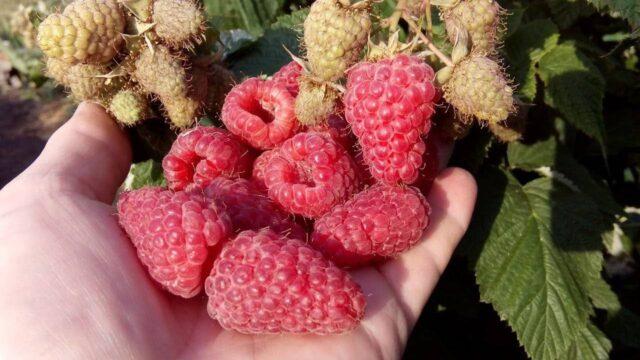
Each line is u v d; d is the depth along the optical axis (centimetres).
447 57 12
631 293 21
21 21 21
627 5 13
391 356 12
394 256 13
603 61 17
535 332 14
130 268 12
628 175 19
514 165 16
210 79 15
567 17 16
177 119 14
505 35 15
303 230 13
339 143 14
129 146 15
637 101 18
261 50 18
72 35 13
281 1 19
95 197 14
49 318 11
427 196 14
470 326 19
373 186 13
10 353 10
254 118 14
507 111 12
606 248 18
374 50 12
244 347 12
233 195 13
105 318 11
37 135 46
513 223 15
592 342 16
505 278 15
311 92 13
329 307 11
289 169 13
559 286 15
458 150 16
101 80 14
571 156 17
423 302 13
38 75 27
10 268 11
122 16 13
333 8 12
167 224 11
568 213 15
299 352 12
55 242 12
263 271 11
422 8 13
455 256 17
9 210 12
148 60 13
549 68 16
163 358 11
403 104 11
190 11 13
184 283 11
